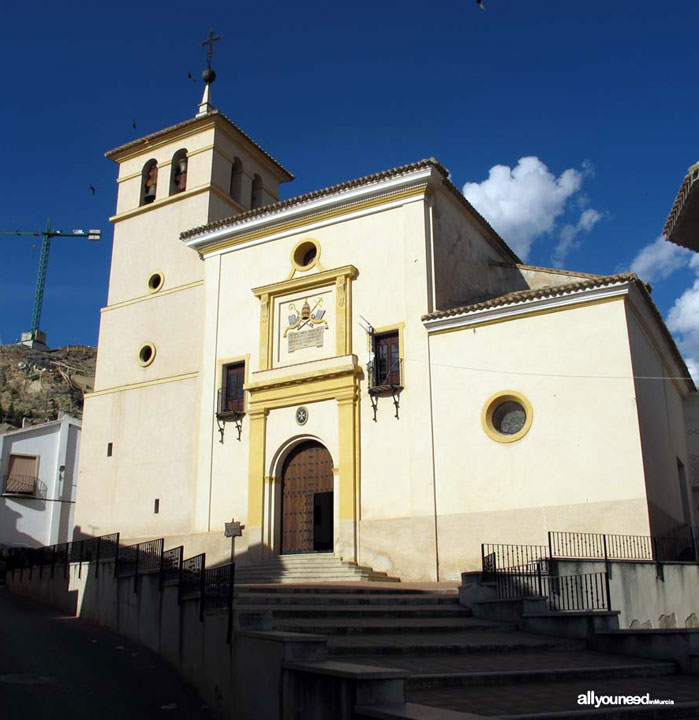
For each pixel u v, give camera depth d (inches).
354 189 940.6
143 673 473.7
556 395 763.4
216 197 1154.7
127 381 1110.4
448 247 949.2
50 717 361.7
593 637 474.3
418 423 834.8
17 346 3826.3
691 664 415.2
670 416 954.7
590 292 764.6
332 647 398.9
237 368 998.4
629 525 698.2
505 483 768.9
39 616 753.0
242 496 934.4
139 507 1029.8
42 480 1632.6
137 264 1173.1
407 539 806.5
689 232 529.3
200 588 454.6
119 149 1245.1
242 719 356.8
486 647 446.6
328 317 931.3
